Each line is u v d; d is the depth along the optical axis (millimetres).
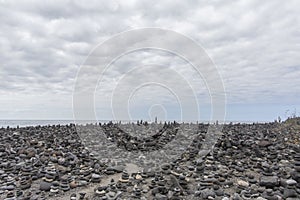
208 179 9266
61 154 12922
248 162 11109
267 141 14078
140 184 9359
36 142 15062
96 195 8500
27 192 8766
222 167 10648
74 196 8344
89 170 10820
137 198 8195
